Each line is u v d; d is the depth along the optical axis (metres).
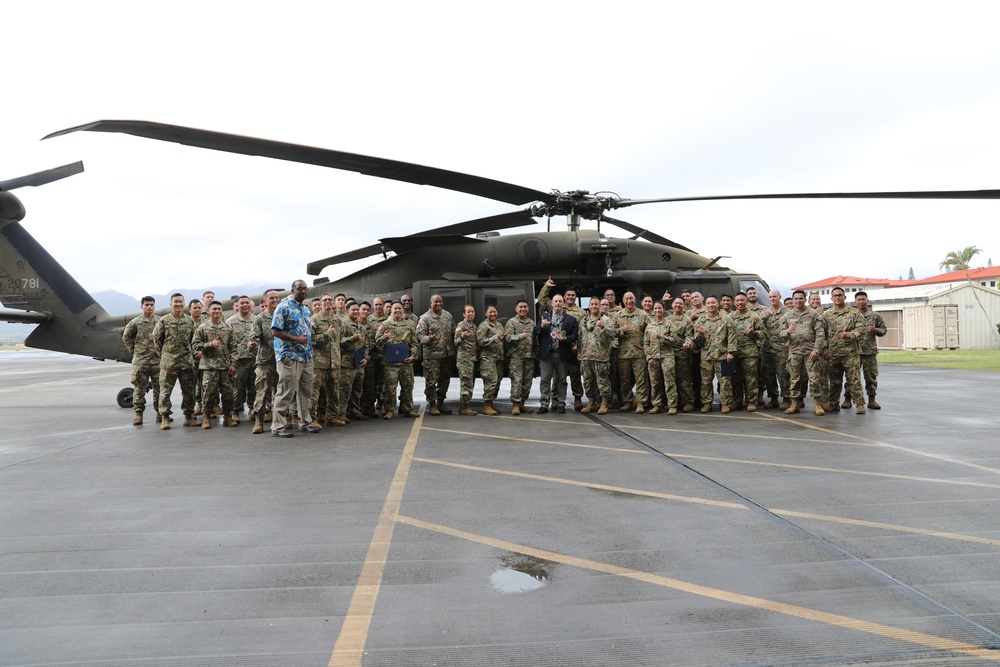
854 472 5.27
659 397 9.21
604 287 11.00
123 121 6.13
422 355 9.74
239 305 9.32
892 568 3.19
